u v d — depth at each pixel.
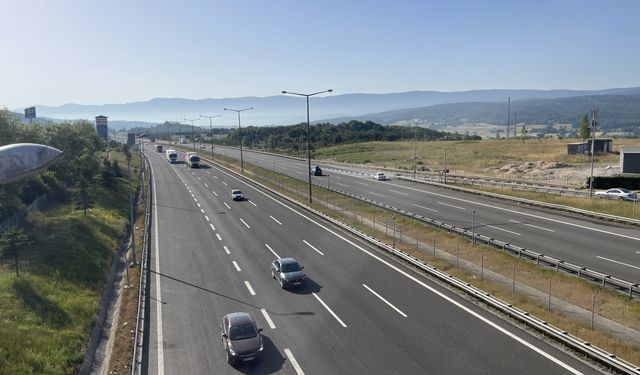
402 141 184.50
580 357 21.42
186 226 51.88
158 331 25.64
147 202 65.56
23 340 23.94
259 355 22.14
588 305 26.67
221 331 24.58
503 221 48.31
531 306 26.52
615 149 105.50
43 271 33.47
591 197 56.53
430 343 23.17
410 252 38.50
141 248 43.19
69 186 69.19
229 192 77.00
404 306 27.97
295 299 29.62
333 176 92.38
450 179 80.69
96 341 26.14
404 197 65.12
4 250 31.80
